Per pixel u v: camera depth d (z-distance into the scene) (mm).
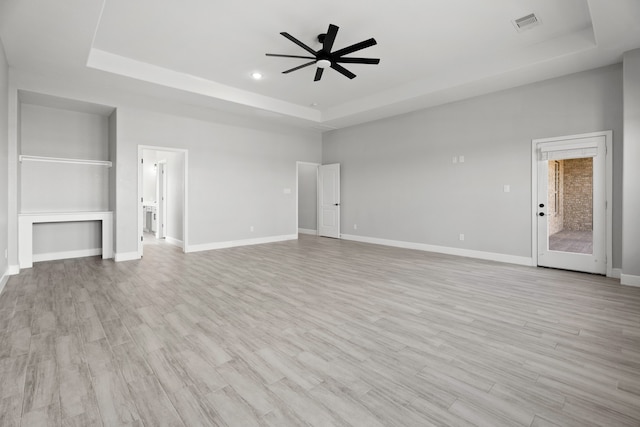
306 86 5617
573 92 4500
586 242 4488
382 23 3623
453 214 5902
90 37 3488
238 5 3252
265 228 7504
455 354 2221
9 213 4332
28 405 1671
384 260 5414
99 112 5605
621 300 3316
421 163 6352
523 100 4969
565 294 3535
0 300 3328
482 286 3855
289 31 3762
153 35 3844
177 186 6926
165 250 6434
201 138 6406
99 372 1985
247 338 2469
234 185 6934
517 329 2621
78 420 1564
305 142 8234
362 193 7551
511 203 5160
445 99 5621
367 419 1578
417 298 3408
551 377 1936
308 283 4000
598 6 2900
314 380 1914
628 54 3787
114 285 3900
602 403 1689
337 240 7875
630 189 3834
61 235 5551
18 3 2877
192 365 2076
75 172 5602
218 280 4145
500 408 1654
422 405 1683
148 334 2533
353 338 2469
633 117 3783
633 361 2111
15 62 4090
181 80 5004
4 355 2184
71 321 2777
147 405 1682
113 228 5559
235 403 1700
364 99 6270
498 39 4004
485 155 5426
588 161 4465
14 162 4383
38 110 5219
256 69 4863
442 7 3322
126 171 5441
